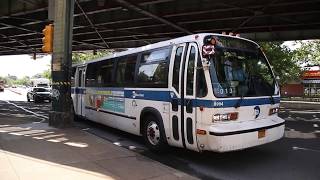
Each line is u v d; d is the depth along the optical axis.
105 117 13.48
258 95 8.80
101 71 13.97
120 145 10.98
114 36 30.52
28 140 10.53
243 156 9.59
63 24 13.60
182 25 24.59
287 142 11.65
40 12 24.48
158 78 9.74
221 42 8.52
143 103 10.41
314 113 24.39
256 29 25.52
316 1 18.41
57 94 13.52
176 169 8.25
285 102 33.38
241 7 19.67
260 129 8.46
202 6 20.73
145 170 7.63
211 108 7.96
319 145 11.13
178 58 9.02
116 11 24.27
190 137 8.42
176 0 19.52
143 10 20.69
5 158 8.23
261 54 9.35
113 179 6.92
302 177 7.71
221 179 7.56
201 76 8.20
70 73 13.68
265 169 8.33
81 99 16.25
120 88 12.05
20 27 27.19
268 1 19.03
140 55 10.96
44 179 6.73
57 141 10.48
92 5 21.69
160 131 9.53
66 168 7.54
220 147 7.82
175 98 8.91
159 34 27.94
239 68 8.66
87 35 31.86
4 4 23.36
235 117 8.24
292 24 23.00
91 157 8.60
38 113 21.78
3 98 46.41
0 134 11.55
